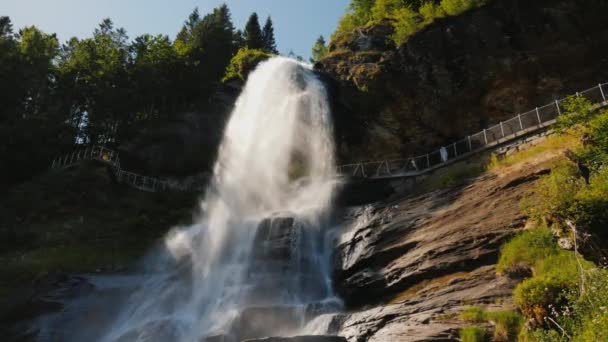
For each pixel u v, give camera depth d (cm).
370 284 1745
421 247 1723
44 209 2869
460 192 1895
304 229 2298
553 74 2541
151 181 3603
